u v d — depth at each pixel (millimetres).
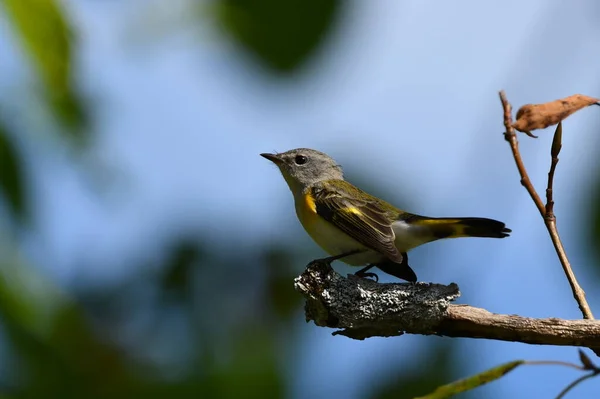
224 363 9695
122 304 10445
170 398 9289
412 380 10125
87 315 9688
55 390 8656
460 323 8117
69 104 8430
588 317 7457
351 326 8531
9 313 8414
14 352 8531
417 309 8281
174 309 10648
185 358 9711
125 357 9430
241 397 9508
